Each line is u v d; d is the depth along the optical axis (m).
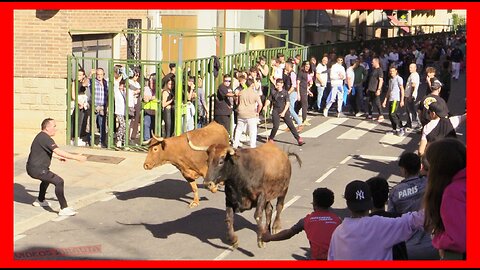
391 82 21.98
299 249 10.77
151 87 19.05
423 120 12.11
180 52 18.11
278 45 36.97
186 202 13.77
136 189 14.70
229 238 10.60
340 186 15.21
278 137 21.55
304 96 23.56
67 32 18.83
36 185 14.52
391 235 5.95
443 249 5.22
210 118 20.52
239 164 10.06
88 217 12.52
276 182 10.75
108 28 21.92
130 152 18.20
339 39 45.38
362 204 6.05
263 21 32.94
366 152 19.27
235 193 10.30
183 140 12.96
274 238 7.98
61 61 18.83
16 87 18.92
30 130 19.05
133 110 18.89
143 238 11.32
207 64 20.22
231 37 30.69
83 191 14.24
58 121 19.00
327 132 22.53
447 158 5.15
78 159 12.52
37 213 12.55
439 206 5.22
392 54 36.25
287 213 12.98
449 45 52.03
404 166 7.94
